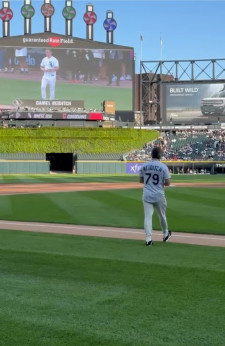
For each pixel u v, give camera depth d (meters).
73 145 83.56
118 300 7.97
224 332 6.58
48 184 47.34
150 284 8.93
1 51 89.88
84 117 88.44
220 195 31.28
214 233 15.62
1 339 6.36
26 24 93.12
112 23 94.88
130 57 93.56
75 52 92.25
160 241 14.01
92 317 7.15
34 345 6.17
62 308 7.57
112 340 6.32
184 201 26.92
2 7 93.19
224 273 9.74
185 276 9.52
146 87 100.62
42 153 82.69
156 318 7.11
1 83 89.50
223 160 79.06
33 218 19.67
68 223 18.16
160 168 13.14
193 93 92.31
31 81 90.88
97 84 92.94
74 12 94.38
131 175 72.00
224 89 90.88
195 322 6.94
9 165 76.31
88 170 78.38
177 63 95.12
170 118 93.25
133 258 11.34
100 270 10.08
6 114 88.38
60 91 92.00
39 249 12.52
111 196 31.42
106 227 17.12
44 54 91.44
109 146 84.06
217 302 7.84
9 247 12.81
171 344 6.19
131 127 91.75
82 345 6.18
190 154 83.06
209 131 91.31
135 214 21.11
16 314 7.30
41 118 88.25
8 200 28.72
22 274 9.73
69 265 10.56
